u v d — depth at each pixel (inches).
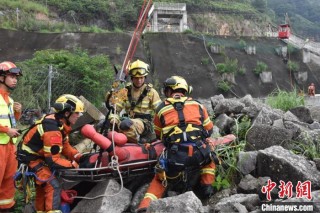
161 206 122.9
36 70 405.4
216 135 198.4
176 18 1422.2
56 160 141.9
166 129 146.4
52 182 142.8
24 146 146.3
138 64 176.7
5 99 164.9
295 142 180.1
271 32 1769.2
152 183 146.6
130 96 181.5
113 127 156.7
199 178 158.4
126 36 1108.5
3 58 902.4
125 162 149.9
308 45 1385.3
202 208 124.0
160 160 142.4
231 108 234.7
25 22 1136.2
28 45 981.2
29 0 1390.3
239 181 162.6
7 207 165.3
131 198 149.6
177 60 1088.8
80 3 1529.3
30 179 151.2
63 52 514.0
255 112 225.3
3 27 1056.2
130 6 1652.3
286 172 147.1
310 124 228.4
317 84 1189.7
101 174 149.6
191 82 1012.5
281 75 1183.6
